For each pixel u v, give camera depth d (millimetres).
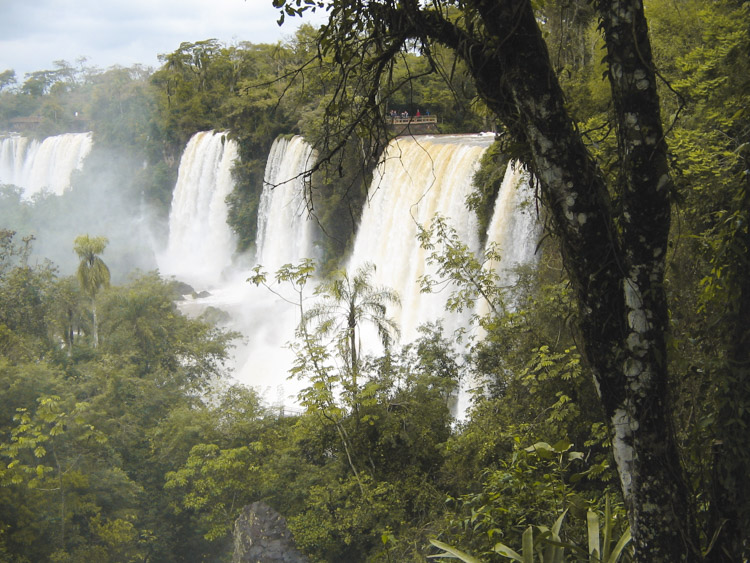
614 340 5520
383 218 54031
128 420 38969
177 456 36062
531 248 35312
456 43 5832
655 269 5480
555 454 8445
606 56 5461
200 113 110312
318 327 33844
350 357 34562
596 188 5449
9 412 33906
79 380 43094
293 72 6828
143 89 126000
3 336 44438
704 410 6371
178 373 47594
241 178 90688
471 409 27625
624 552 6758
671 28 27203
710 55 20156
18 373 35188
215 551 35406
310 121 58875
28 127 186125
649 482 5512
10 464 27875
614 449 5691
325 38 6566
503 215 37344
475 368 31375
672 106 21547
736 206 6211
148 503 35000
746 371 5785
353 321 34094
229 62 110000
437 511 26094
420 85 59969
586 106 25328
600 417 20469
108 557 30531
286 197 74375
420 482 28453
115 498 32906
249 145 88938
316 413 30422
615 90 5441
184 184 104062
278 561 26109
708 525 5938
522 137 5992
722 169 16281
